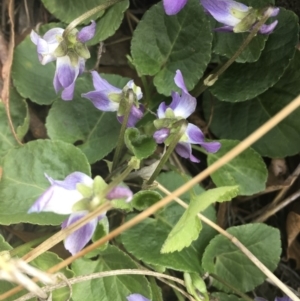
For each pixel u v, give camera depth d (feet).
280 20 0.52
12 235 0.53
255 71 0.53
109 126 0.53
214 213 0.52
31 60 0.54
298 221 0.55
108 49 0.57
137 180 0.53
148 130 0.51
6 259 0.38
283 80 0.55
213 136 0.59
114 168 0.49
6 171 0.48
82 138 0.53
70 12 0.54
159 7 0.52
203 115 0.58
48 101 0.54
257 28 0.44
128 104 0.45
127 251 0.51
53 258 0.45
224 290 0.53
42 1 0.55
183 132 0.42
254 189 0.54
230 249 0.52
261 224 0.51
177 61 0.53
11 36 0.53
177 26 0.52
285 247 0.58
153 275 0.46
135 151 0.45
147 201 0.47
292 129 0.55
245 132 0.56
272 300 0.57
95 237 0.45
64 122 0.53
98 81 0.47
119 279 0.48
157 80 0.53
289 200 0.56
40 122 0.57
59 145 0.49
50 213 0.47
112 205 0.36
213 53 0.55
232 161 0.54
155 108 0.55
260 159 0.54
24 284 0.33
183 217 0.43
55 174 0.49
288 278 0.58
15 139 0.52
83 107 0.53
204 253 0.50
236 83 0.54
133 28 0.58
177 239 0.41
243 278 0.52
